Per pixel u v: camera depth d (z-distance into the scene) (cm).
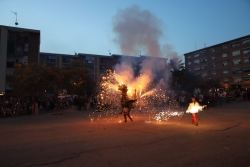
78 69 2256
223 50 5881
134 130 1013
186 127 1082
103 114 1955
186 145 725
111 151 661
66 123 1361
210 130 991
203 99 2230
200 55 6488
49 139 848
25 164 552
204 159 580
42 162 566
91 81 2405
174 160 573
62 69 2217
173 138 829
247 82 4212
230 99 2898
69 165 542
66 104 2977
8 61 4016
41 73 2084
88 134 937
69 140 821
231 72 5662
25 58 4153
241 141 774
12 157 611
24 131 1059
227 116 1537
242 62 5425
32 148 709
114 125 1189
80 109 2608
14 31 4081
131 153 639
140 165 538
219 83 4831
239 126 1096
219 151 652
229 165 536
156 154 627
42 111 2670
